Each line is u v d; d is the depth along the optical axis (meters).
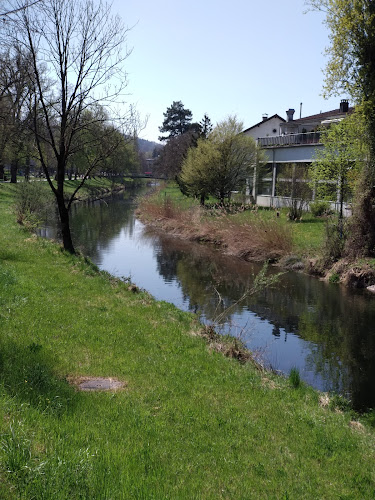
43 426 4.37
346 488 4.74
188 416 5.70
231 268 20.23
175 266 20.36
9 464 3.48
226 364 8.04
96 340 8.11
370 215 17.94
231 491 4.26
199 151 37.19
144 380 6.68
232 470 4.66
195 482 4.24
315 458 5.29
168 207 34.38
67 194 45.56
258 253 22.11
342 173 21.81
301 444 5.54
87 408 5.30
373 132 18.31
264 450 5.23
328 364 9.98
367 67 18.20
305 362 10.04
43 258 14.99
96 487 3.59
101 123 16.50
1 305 8.98
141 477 3.99
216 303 14.52
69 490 3.47
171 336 9.10
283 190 32.31
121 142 16.86
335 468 5.10
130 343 8.25
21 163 39.00
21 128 16.45
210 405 6.19
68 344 7.63
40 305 9.54
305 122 42.72
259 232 22.44
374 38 17.73
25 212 25.06
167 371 7.21
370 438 6.15
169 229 31.27
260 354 10.12
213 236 26.89
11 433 3.84
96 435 4.58
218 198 37.28
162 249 24.64
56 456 3.81
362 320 13.16
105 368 6.90
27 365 6.17
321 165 22.88
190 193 40.25
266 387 7.31
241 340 10.40
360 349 10.93
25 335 7.62
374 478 5.00
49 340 7.62
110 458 4.14
